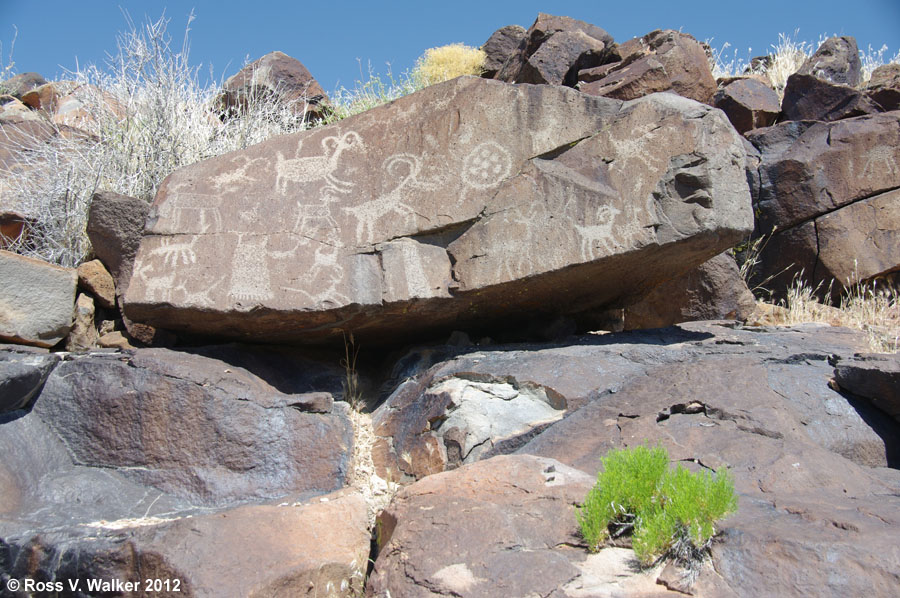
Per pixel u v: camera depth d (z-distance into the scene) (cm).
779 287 625
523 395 378
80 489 351
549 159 427
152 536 276
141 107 669
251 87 800
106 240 487
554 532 260
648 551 237
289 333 452
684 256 424
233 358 435
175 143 643
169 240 435
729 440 322
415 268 426
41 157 648
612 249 403
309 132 456
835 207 605
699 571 232
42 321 444
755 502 273
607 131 420
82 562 277
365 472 371
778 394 364
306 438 375
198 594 252
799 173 616
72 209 556
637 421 344
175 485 358
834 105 685
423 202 432
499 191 425
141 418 373
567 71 773
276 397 384
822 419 357
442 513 268
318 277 424
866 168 603
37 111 857
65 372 393
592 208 411
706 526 239
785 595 221
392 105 452
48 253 541
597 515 251
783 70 873
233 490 356
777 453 309
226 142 690
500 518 261
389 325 452
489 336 498
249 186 445
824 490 291
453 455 351
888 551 225
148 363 385
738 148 414
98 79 687
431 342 489
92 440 376
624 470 262
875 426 360
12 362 372
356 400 444
